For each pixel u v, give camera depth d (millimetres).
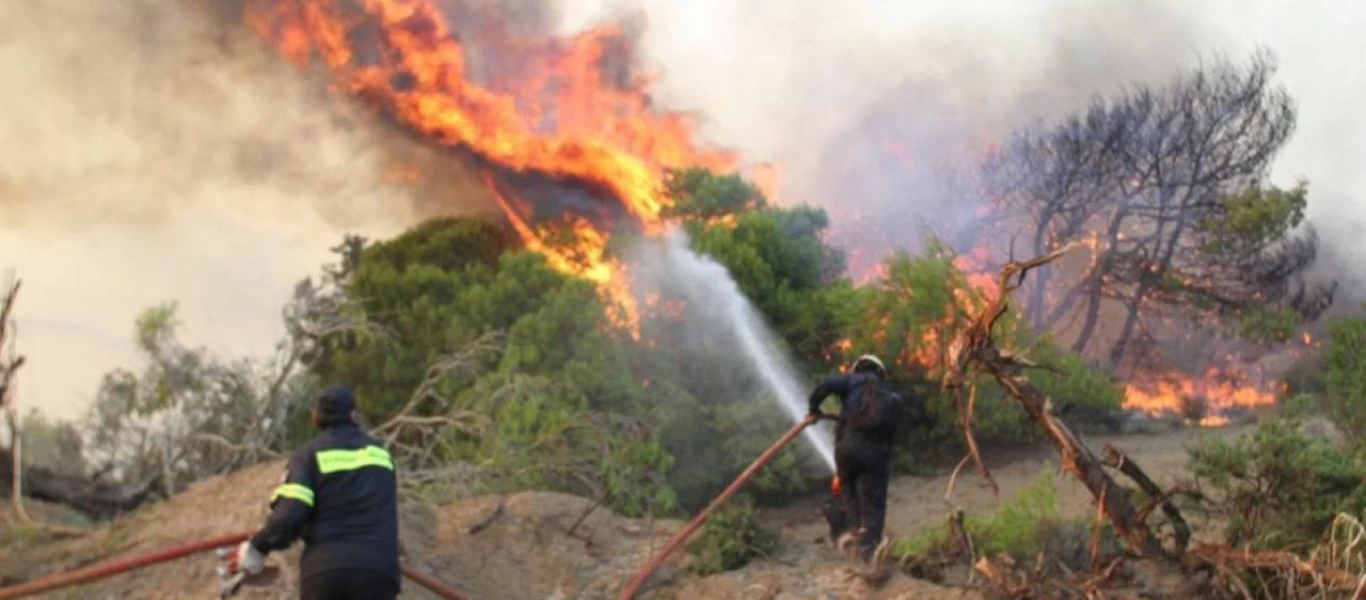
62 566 7828
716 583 8383
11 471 9656
